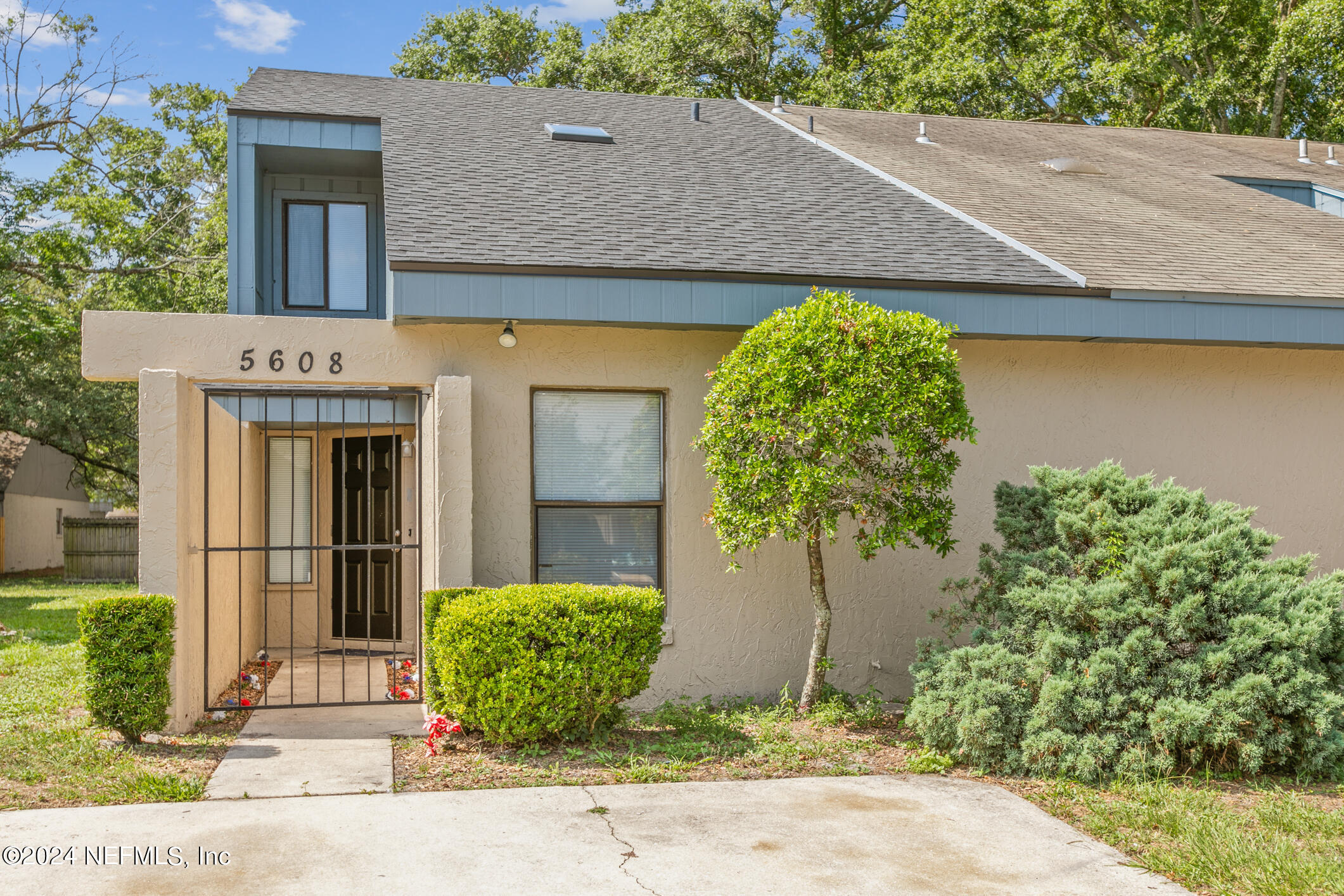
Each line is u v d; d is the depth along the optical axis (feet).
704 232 27.63
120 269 75.31
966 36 80.02
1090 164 42.60
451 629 19.99
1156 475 28.68
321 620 36.88
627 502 26.18
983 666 19.97
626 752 20.43
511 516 24.97
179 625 21.74
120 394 82.94
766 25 86.17
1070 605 20.17
